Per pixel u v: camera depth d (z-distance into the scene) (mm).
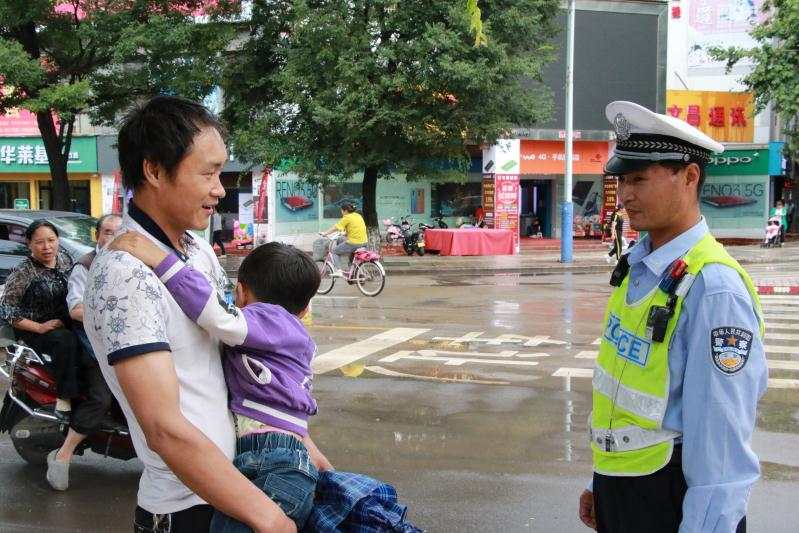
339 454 5613
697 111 29859
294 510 1960
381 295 14703
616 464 2258
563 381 7691
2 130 27000
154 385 1723
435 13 18188
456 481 5086
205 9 17953
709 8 32781
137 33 15672
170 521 1921
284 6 19484
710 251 2158
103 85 16672
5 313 5031
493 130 18906
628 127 2250
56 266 5242
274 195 25969
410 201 30109
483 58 18031
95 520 4531
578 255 24375
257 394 2031
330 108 18328
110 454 5082
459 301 13734
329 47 18172
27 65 14555
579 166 27656
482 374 7996
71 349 4859
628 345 2250
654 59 27719
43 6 15102
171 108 1916
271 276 2352
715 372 2029
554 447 5750
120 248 1837
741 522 2123
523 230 30641
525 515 4551
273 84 19609
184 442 1726
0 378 7867
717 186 30516
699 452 2039
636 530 2207
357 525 2068
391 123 18094
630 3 27109
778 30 21016
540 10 20016
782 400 6965
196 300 1851
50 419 5012
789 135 26078
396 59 18328
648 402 2180
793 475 5160
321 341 9789
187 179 1899
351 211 14875
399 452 5652
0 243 9633
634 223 2297
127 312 1746
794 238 30172
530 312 12297
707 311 2068
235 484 1766
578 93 27094
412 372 8102
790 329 10570
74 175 27062
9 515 4594
